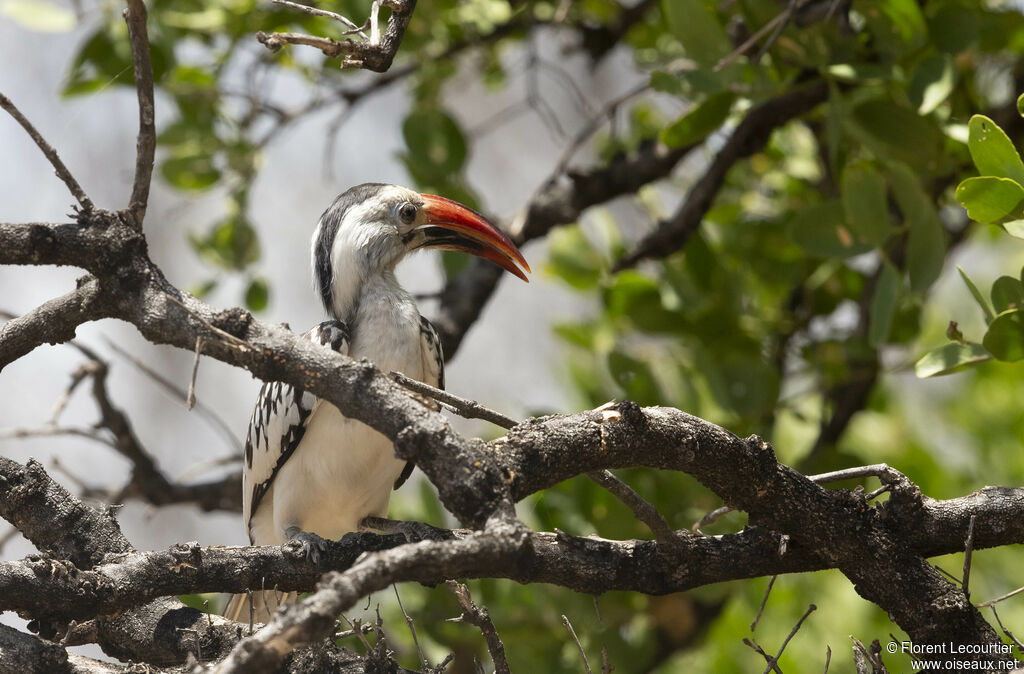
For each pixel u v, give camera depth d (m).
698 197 8.68
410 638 8.82
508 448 4.65
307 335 6.90
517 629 8.62
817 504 5.14
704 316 9.12
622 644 8.70
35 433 7.77
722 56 7.25
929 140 7.18
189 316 4.66
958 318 12.61
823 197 9.53
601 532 8.39
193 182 9.70
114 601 4.67
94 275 4.88
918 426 12.01
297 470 7.12
